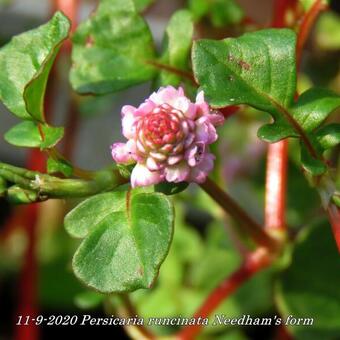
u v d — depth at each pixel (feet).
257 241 0.36
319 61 0.50
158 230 0.26
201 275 0.50
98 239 0.26
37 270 0.52
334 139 0.28
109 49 0.35
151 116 0.26
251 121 0.52
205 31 0.44
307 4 0.36
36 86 0.28
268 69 0.28
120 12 0.35
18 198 0.27
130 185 0.28
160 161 0.26
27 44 0.30
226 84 0.28
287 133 0.28
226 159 0.52
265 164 0.51
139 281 0.25
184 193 0.44
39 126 0.29
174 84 0.35
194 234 0.52
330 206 0.28
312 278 0.38
